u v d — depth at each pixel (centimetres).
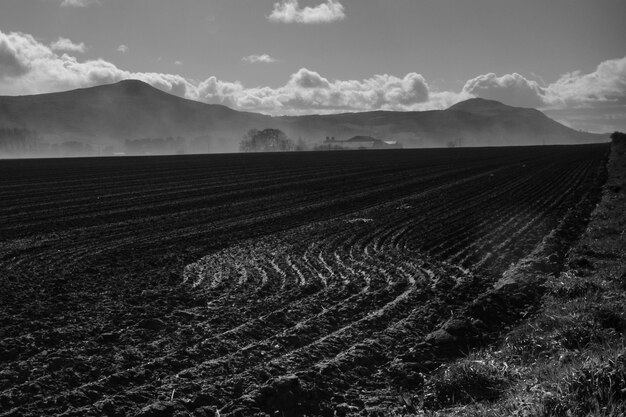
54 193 3123
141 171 5059
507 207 2491
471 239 1753
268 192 3195
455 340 885
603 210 2245
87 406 638
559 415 579
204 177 4344
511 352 826
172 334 880
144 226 1994
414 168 5438
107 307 1009
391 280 1252
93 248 1586
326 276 1284
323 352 824
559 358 753
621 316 912
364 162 6719
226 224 2044
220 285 1191
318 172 4916
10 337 850
